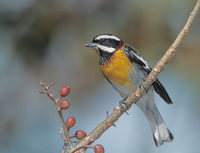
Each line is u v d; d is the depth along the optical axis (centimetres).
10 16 1323
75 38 1305
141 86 695
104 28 1274
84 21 1305
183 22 1198
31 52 1327
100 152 568
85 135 625
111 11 1274
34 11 1327
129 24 1232
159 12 1177
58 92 1327
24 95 1351
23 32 1318
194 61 1158
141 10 1191
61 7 1320
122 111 661
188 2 1158
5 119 1331
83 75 1313
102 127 647
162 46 1199
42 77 1342
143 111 980
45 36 1322
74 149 580
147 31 1204
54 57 1330
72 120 587
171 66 1158
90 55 1292
